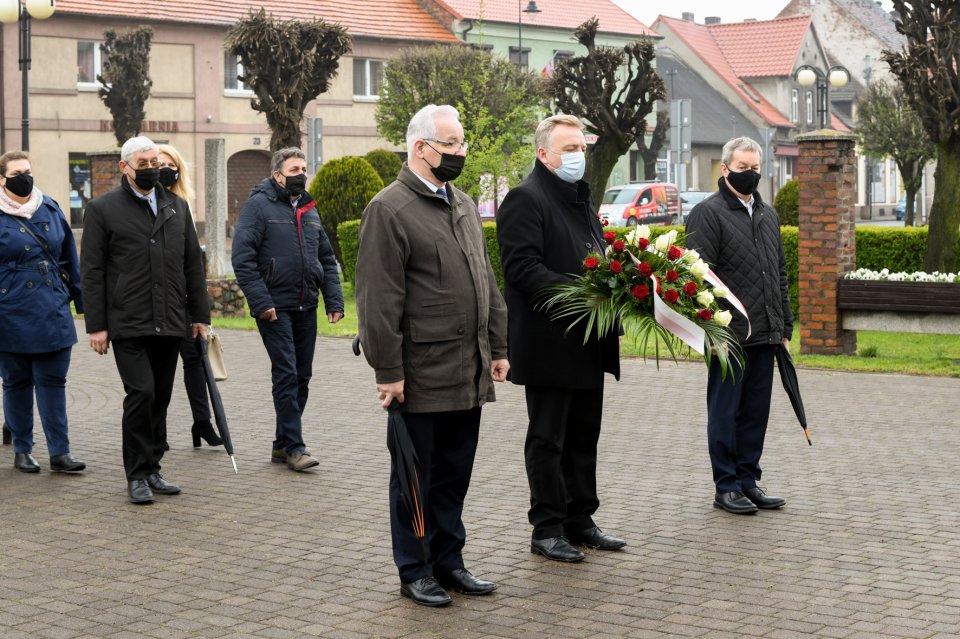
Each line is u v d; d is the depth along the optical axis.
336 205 23.88
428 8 51.81
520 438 9.87
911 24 17.73
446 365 5.82
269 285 8.79
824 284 14.60
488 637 5.29
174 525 7.23
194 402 9.48
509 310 6.53
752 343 7.46
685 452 9.27
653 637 5.25
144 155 7.91
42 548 6.73
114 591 5.95
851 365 13.72
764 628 5.35
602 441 9.72
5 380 8.75
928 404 11.30
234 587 6.02
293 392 8.84
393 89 41.25
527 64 54.75
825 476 8.42
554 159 6.52
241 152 45.97
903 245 18.06
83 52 41.78
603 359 6.61
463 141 5.89
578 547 6.72
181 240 8.12
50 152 41.03
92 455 9.33
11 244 8.50
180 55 43.75
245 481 8.42
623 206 39.53
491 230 21.17
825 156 14.50
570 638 5.26
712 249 7.50
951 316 14.00
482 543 6.81
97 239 7.90
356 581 6.12
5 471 8.79
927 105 17.44
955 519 7.24
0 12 23.00
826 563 6.35
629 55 22.16
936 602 5.69
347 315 19.75
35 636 5.31
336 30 22.77
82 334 17.50
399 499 5.83
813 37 74.06
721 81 69.12
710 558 6.46
